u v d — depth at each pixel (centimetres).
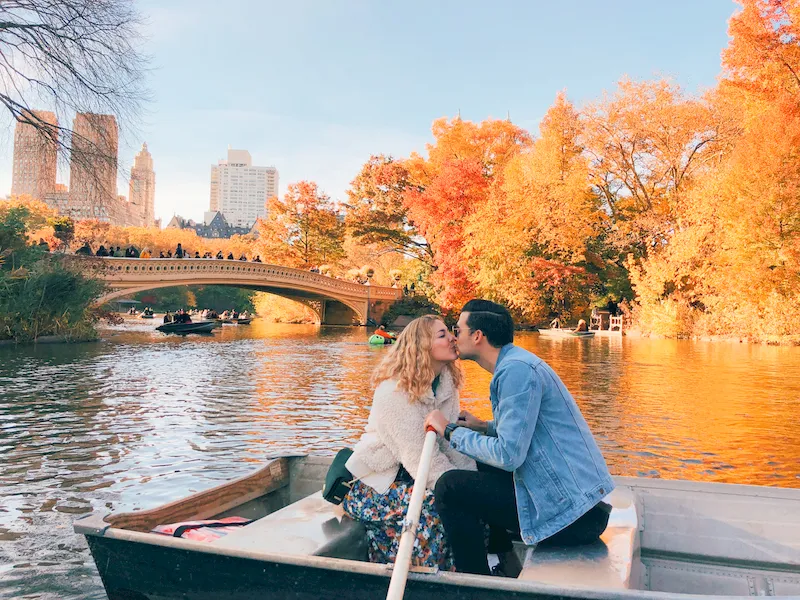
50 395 1161
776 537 321
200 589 262
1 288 2317
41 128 1672
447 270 4712
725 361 2028
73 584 376
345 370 1692
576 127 4212
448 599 229
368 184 5972
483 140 5734
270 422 916
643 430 884
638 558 294
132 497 557
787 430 882
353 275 5828
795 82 3341
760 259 3081
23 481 603
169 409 1020
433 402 295
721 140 3766
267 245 7150
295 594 248
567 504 260
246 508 360
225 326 5278
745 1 3400
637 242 4019
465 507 273
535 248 4334
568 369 1772
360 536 301
